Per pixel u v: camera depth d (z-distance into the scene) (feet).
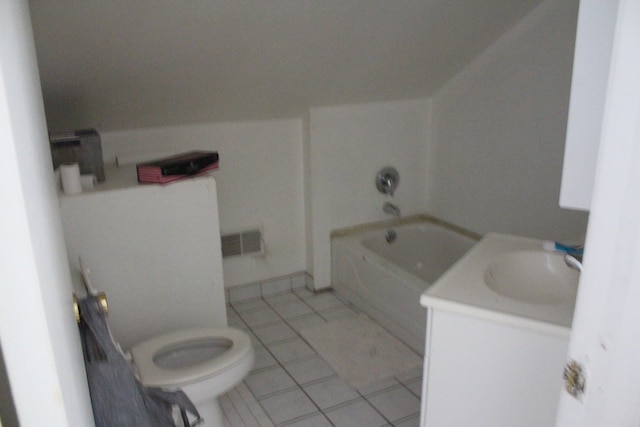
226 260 9.66
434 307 4.22
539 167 8.39
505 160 9.02
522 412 4.11
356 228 10.43
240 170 9.32
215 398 5.90
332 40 7.22
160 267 6.72
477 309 4.00
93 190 6.23
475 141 9.59
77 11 5.31
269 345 8.43
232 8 5.96
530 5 7.77
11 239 1.54
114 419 3.84
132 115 7.80
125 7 5.46
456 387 4.39
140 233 6.49
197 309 7.11
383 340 8.50
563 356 3.78
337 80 8.47
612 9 2.65
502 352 4.05
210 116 8.54
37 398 1.70
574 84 2.88
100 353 3.79
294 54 7.31
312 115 9.25
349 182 10.05
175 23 5.94
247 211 9.61
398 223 10.78
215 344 6.23
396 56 8.22
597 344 2.11
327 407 6.90
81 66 6.25
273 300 10.02
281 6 6.16
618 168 1.91
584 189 3.03
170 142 8.59
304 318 9.31
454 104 9.94
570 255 4.29
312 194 9.74
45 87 6.47
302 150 9.76
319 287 10.32
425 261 10.81
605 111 1.95
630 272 1.91
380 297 8.91
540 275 4.98
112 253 6.40
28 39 2.27
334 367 7.77
